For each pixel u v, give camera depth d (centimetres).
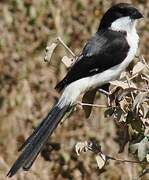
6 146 1363
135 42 941
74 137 1354
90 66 907
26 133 1376
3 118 1384
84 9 1441
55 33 1423
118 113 789
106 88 940
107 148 1323
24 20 1441
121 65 929
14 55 1423
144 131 787
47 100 1401
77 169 1329
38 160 1331
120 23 946
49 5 1441
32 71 1414
